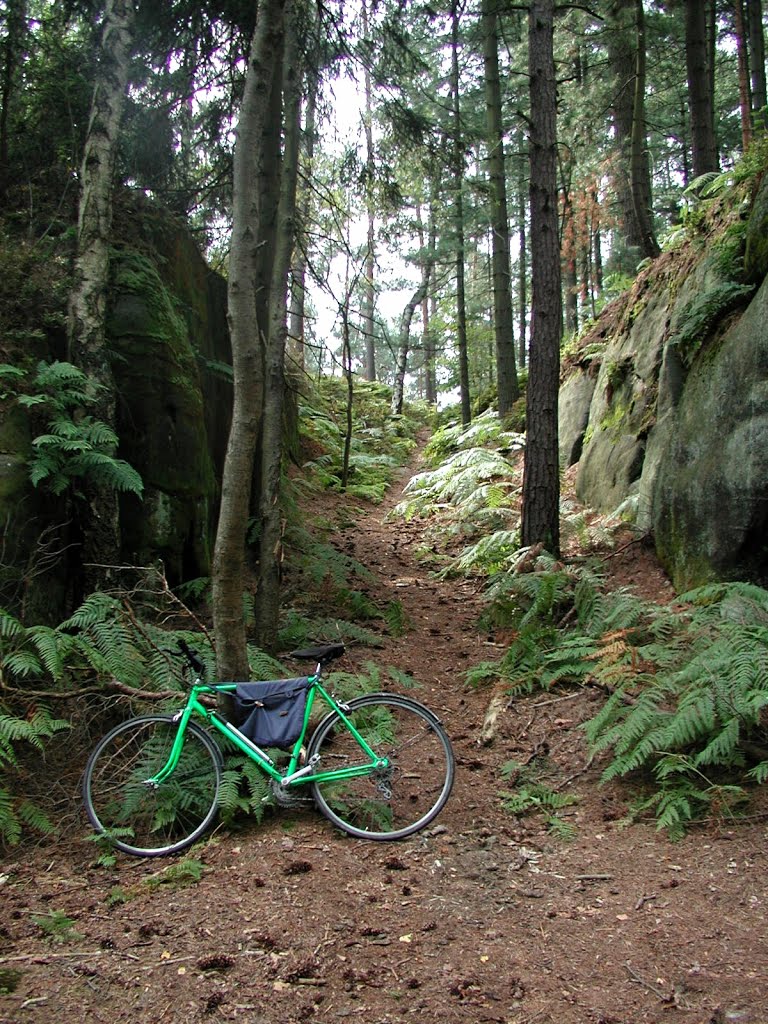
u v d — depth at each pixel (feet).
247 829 13.33
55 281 19.94
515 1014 8.45
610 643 18.26
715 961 9.25
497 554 28.99
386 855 12.48
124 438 20.76
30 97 25.50
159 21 26.27
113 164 19.53
